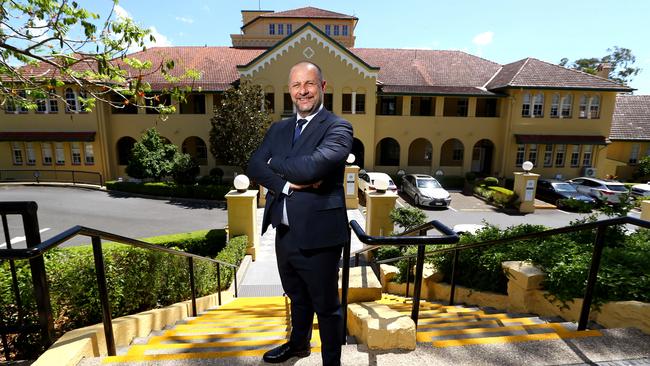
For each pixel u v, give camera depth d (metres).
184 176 19.52
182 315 4.91
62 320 3.79
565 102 22.53
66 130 22.05
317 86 2.06
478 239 5.38
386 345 2.36
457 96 22.78
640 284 3.26
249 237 9.84
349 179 16.36
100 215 15.38
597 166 23.05
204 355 2.38
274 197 2.10
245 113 17.77
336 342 2.11
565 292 3.59
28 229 2.13
